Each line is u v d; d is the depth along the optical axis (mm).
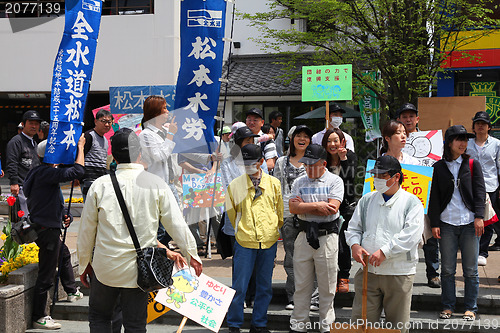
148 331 5457
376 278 4156
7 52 14273
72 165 5250
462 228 5184
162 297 4824
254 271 5691
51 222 5293
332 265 4922
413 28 9836
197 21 5625
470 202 5176
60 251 5617
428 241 5859
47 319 5434
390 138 5211
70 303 5805
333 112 6980
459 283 6062
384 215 4137
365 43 10203
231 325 5105
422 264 7062
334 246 4934
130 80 14023
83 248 3779
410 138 5836
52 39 14188
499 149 7027
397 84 10203
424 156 5777
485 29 10984
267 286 5137
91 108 14883
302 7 10453
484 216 5258
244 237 5035
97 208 3717
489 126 7098
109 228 3674
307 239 4832
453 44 10727
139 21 13922
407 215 4090
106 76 14094
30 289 5449
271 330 5473
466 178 5160
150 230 3709
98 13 5410
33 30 14148
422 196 4961
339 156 5711
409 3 9727
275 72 14344
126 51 14000
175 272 4797
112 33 14016
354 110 13023
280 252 7965
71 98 5207
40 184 5262
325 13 10195
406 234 4008
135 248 3666
